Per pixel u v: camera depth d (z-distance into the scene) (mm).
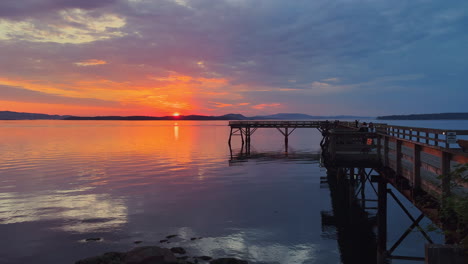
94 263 10602
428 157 11523
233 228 14820
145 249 10648
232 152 48344
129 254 10453
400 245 12688
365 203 19234
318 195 21031
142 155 44031
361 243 13094
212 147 56688
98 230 14547
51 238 13602
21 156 42500
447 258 3600
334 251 12383
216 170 31078
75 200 19656
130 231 14422
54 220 15875
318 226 15125
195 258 11570
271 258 11797
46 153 46312
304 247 12758
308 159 39594
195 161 37750
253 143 67875
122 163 35906
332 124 39500
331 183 24781
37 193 21453
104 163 35844
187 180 26016
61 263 11391
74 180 25938
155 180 26016
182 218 16250
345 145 13422
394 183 10000
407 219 15820
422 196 7734
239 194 21281
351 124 26406
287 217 16422
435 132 6895
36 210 17531
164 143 65812
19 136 89188
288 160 38656
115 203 19000
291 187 23391
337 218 16234
